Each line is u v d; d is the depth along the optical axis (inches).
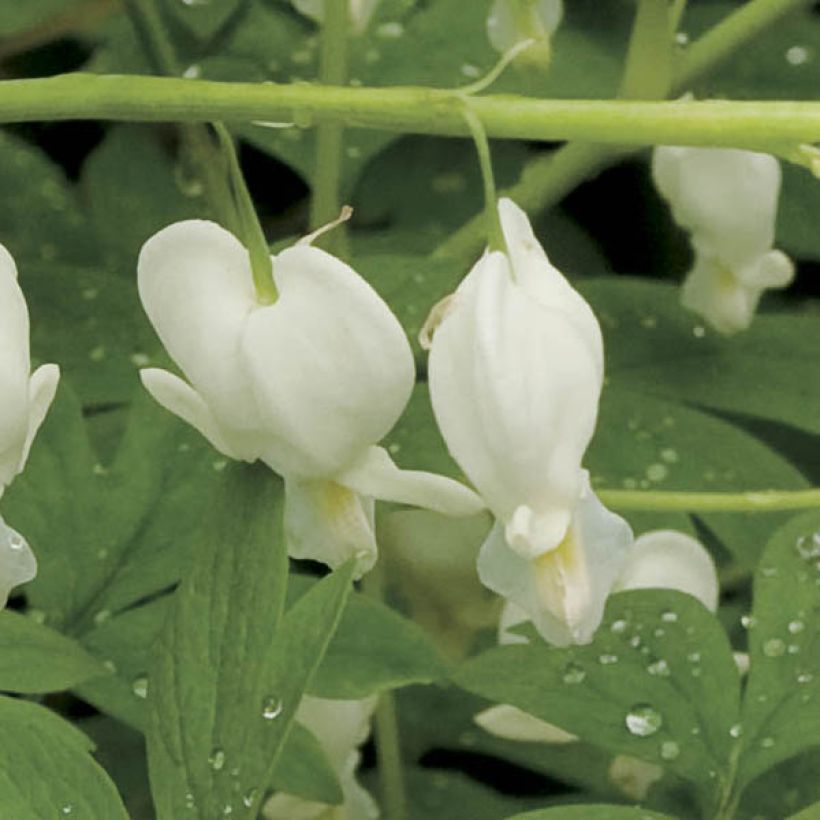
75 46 19.6
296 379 15.3
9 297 15.2
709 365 18.2
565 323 15.2
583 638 15.1
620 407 17.9
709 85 17.9
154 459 16.6
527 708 15.9
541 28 16.7
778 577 16.1
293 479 15.5
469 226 18.0
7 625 16.0
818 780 17.1
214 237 15.4
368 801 16.9
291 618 15.4
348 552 15.5
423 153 19.6
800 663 16.0
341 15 17.8
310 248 15.4
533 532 15.1
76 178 19.8
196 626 15.4
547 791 18.7
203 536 15.5
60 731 15.3
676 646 15.9
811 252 19.1
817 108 15.3
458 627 17.9
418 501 15.4
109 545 16.5
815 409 18.1
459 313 15.2
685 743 15.9
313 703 16.5
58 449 16.6
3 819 15.1
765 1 17.6
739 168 17.5
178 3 19.4
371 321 15.3
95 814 15.2
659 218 19.6
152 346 18.0
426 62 19.1
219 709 15.4
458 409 15.1
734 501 16.6
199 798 15.3
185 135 18.5
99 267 19.1
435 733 18.4
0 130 19.3
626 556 15.2
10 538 15.2
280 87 15.4
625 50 19.5
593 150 18.0
